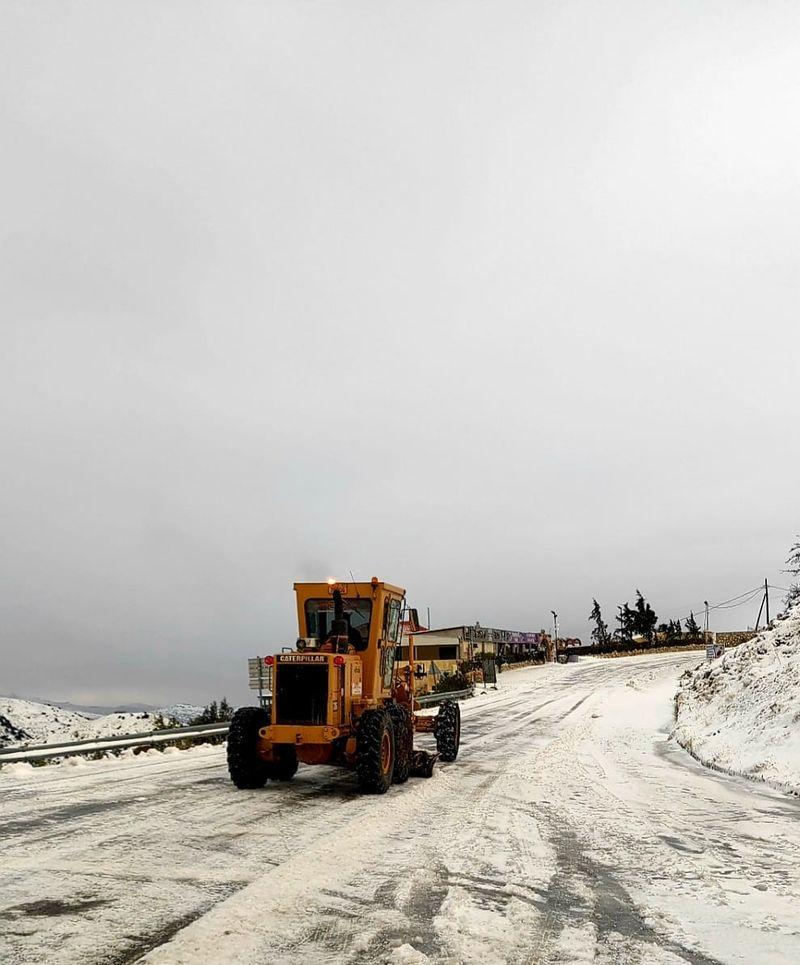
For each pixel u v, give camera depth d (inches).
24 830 284.4
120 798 363.3
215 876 221.1
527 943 172.4
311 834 284.8
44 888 207.0
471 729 884.6
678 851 270.2
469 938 174.1
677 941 175.3
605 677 2059.5
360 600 451.5
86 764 517.3
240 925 178.7
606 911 197.9
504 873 234.8
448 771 501.0
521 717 1067.3
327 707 385.4
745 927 185.5
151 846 258.7
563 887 220.8
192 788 399.5
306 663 395.9
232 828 292.8
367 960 159.2
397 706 449.4
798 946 172.6
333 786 414.6
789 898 211.3
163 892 204.2
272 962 157.4
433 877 227.3
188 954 159.9
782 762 466.3
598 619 4264.3
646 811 352.8
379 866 239.0
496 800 379.6
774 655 802.8
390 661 482.9
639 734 809.5
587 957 164.2
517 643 2940.5
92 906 191.6
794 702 568.4
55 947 162.9
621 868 244.4
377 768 380.8
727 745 570.9
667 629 3875.5
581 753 622.5
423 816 330.6
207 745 671.1
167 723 819.4
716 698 819.4
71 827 290.4
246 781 394.6
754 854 267.0
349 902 199.9
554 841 284.7
